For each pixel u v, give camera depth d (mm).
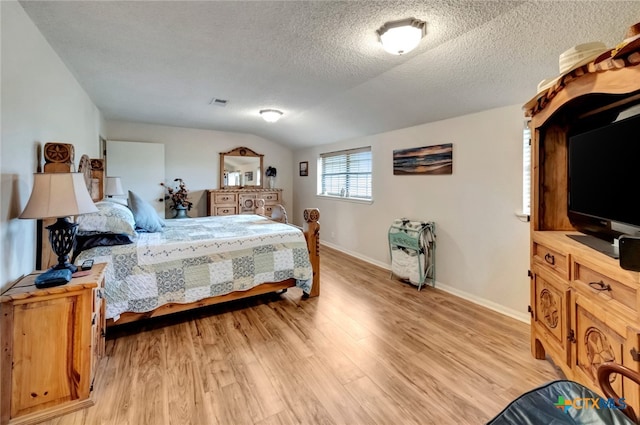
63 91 2639
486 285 3047
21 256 1802
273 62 2594
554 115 1815
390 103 3393
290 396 1761
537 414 1030
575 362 1566
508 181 2828
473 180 3137
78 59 2572
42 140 2145
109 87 3332
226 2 1751
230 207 5961
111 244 2438
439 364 2070
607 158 1521
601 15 1654
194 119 5027
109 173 5062
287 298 3244
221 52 2414
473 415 1613
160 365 2045
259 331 2523
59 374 1595
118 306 2305
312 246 3252
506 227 2859
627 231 1395
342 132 4852
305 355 2176
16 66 1733
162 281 2465
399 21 1872
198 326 2607
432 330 2547
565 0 1602
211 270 2670
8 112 1641
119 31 2090
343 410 1653
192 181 5887
